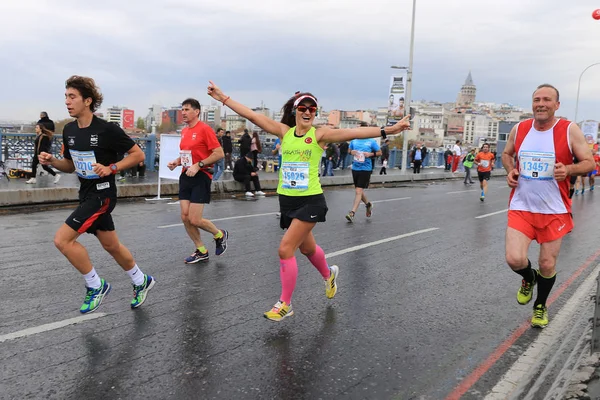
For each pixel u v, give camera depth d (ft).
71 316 15.15
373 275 20.98
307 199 14.84
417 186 75.72
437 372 12.36
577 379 10.21
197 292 17.87
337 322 15.48
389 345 13.88
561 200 14.61
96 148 14.12
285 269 14.87
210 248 24.97
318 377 11.89
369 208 37.47
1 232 27.07
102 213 14.65
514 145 15.40
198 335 14.07
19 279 18.63
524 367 12.69
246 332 14.43
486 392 11.43
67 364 12.08
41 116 47.52
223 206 41.45
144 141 66.33
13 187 42.83
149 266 21.08
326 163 76.43
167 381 11.43
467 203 51.03
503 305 17.62
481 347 13.92
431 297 18.31
